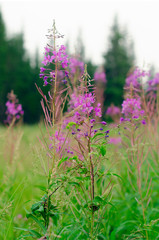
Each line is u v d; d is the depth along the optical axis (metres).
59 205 2.81
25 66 45.41
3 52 43.41
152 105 4.47
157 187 5.00
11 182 4.18
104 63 38.69
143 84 4.57
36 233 2.68
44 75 2.84
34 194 4.03
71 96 3.61
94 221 2.86
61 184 2.70
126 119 3.84
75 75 4.11
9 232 3.10
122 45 40.38
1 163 5.15
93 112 2.81
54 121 2.91
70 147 3.12
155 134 4.54
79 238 3.16
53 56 2.80
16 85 43.00
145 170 5.13
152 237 3.41
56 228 3.02
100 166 2.91
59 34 2.83
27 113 38.69
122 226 3.55
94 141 2.86
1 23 43.72
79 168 2.81
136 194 4.20
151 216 3.93
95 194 3.32
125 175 4.71
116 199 4.35
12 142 4.75
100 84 6.91
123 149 4.32
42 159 3.02
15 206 3.26
